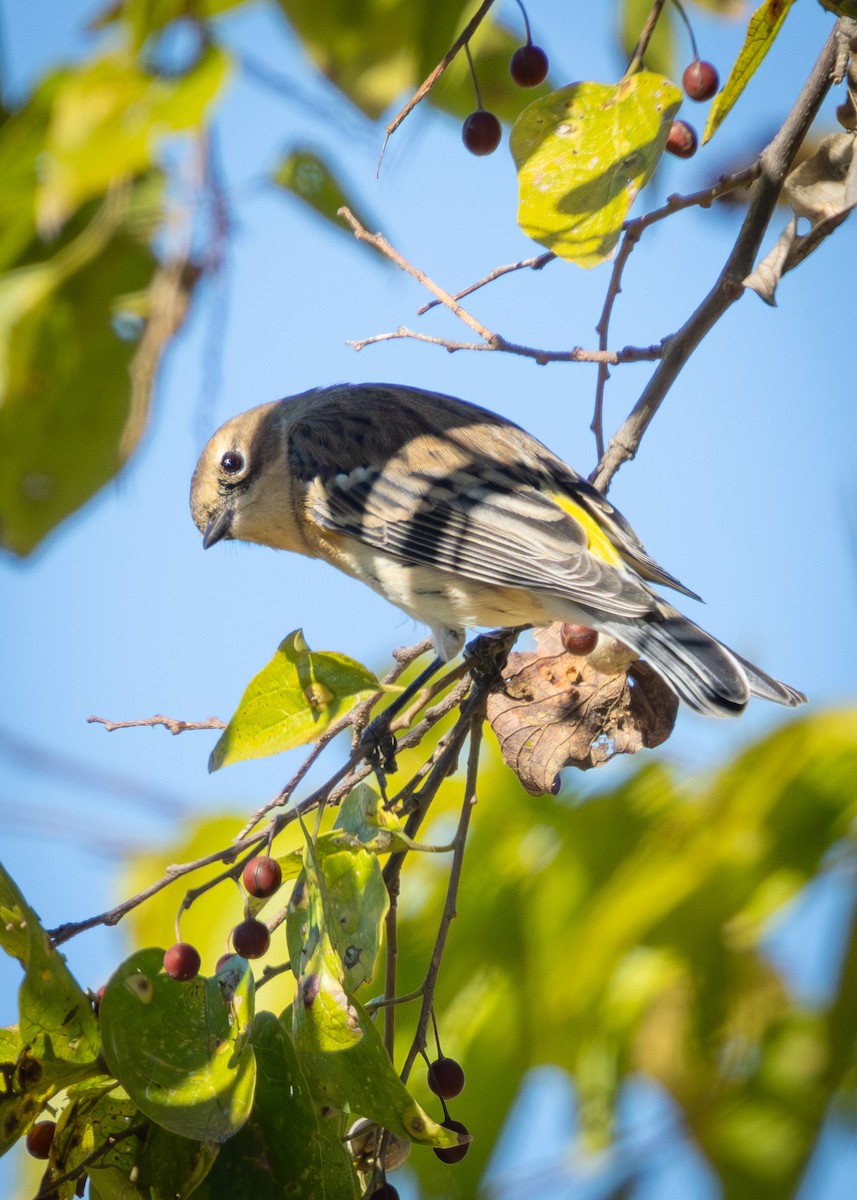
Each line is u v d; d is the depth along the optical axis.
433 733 9.63
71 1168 6.32
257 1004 8.77
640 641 8.62
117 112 10.05
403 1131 5.95
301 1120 6.28
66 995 6.06
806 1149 8.45
